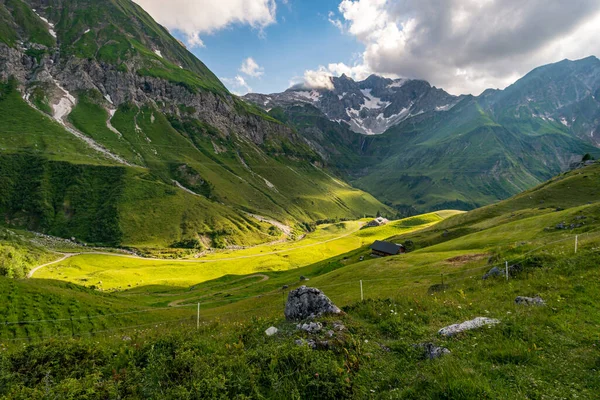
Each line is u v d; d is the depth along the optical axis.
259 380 11.03
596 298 16.58
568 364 10.59
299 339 13.55
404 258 79.31
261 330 16.20
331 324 15.40
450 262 61.59
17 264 152.00
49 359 13.33
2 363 12.49
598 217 68.44
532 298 18.27
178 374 11.68
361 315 18.64
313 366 11.15
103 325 51.38
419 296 23.62
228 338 15.87
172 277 185.62
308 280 93.50
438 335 14.35
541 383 9.58
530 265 26.34
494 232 88.44
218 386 10.27
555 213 86.50
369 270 74.44
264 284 121.12
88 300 57.91
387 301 20.67
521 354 11.33
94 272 183.88
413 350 13.07
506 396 8.91
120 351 14.53
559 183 160.88
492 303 19.22
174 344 14.37
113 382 11.58
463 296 22.06
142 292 140.00
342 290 58.88
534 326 13.83
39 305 50.03
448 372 10.29
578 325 13.63
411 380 10.71
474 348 12.41
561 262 24.48
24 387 10.98
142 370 12.28
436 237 127.62
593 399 8.62
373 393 10.35
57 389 10.91
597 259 22.86
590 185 149.50
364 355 12.74
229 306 71.00
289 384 10.55
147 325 44.09
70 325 48.12
